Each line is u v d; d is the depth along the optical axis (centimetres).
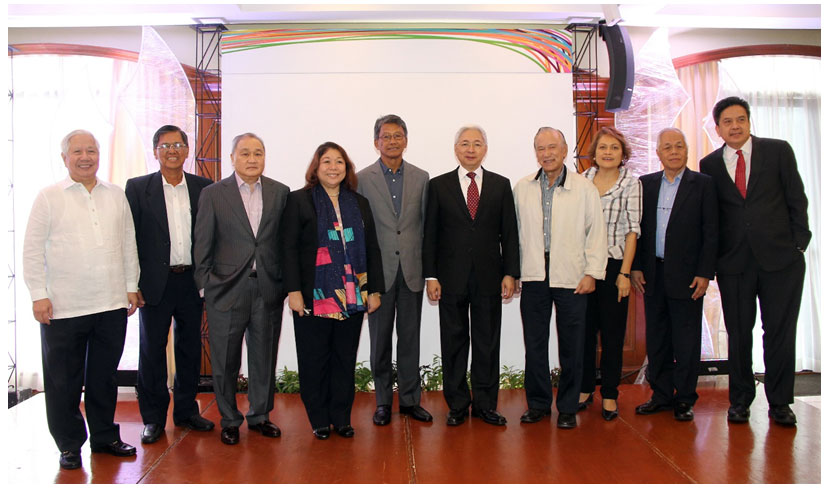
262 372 310
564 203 316
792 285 322
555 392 413
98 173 453
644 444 297
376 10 428
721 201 333
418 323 335
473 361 329
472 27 452
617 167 341
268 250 301
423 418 336
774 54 484
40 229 267
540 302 324
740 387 331
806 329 501
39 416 356
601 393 341
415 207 329
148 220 306
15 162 453
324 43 445
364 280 301
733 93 485
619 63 427
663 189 341
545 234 322
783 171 323
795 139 495
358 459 280
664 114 457
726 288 332
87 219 274
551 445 296
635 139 459
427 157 448
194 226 312
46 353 273
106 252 277
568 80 450
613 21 427
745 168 330
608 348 335
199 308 323
